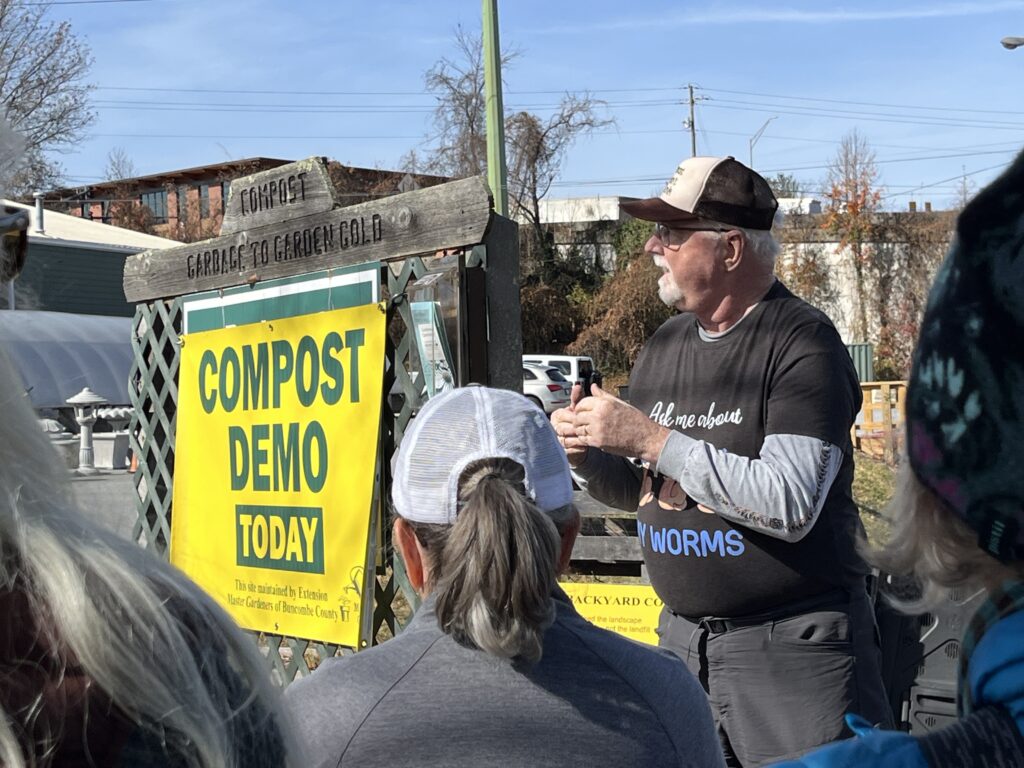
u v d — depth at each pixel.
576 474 3.00
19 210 1.06
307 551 4.00
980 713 0.84
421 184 36.91
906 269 31.38
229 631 0.99
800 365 2.64
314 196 4.02
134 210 50.59
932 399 0.86
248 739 0.96
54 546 0.89
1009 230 0.81
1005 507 0.81
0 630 0.85
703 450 2.63
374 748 1.48
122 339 21.05
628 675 1.57
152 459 5.03
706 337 2.88
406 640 1.60
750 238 2.78
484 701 1.50
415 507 1.63
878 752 0.86
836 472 2.62
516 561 1.49
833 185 32.94
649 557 2.88
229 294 4.44
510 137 36.47
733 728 2.72
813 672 2.61
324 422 3.93
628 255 35.94
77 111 29.94
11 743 0.82
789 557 2.61
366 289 3.79
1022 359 0.79
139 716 0.86
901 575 1.00
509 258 3.51
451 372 3.42
